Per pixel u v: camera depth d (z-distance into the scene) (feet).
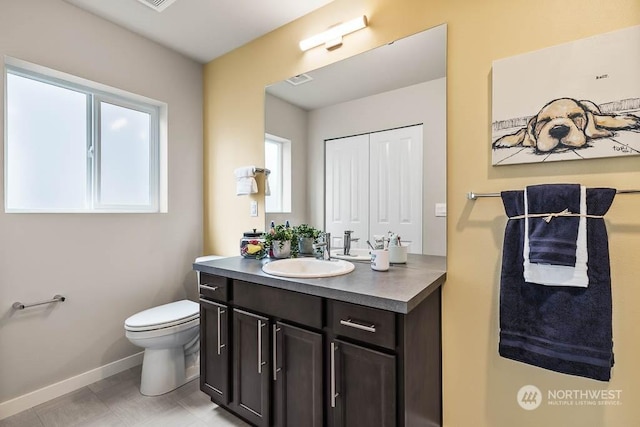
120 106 7.56
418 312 4.14
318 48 6.55
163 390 6.37
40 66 5.98
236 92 8.07
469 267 4.84
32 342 5.94
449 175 5.01
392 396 3.72
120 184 7.57
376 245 6.00
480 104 4.74
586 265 3.70
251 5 6.36
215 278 5.74
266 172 7.51
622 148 3.75
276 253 6.52
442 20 5.07
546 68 4.18
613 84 3.80
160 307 7.06
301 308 4.51
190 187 8.61
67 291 6.40
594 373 3.62
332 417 4.24
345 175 6.37
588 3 3.96
